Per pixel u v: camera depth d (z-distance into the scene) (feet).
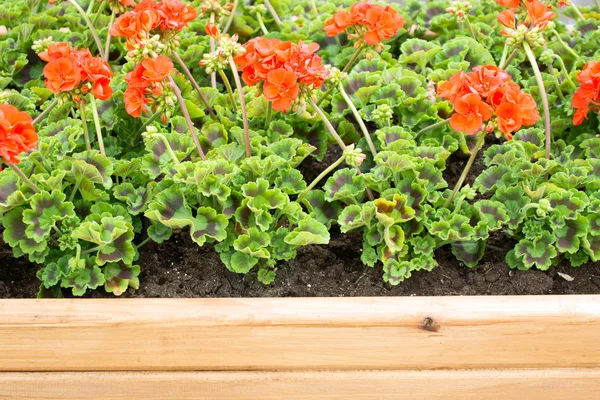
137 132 4.08
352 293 3.69
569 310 3.40
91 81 3.59
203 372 3.48
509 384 3.53
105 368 3.45
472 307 3.40
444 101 4.13
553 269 3.80
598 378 3.54
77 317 3.34
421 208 3.72
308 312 3.37
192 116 4.13
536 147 4.02
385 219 3.56
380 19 3.99
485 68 3.53
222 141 4.00
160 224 3.70
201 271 3.74
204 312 3.36
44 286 3.60
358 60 4.53
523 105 3.44
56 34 4.53
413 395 3.54
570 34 4.90
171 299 3.41
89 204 3.75
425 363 3.48
